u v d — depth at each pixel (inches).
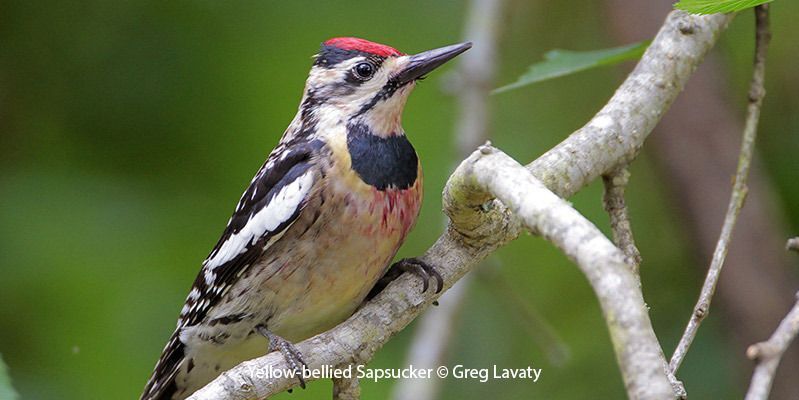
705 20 263.0
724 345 392.8
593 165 242.1
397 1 447.2
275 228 269.9
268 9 439.8
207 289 286.0
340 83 286.8
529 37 456.8
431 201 425.7
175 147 428.5
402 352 402.3
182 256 405.7
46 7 430.3
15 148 424.8
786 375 392.2
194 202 418.6
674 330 398.9
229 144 429.1
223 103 432.1
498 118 444.5
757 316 387.5
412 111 446.0
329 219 267.9
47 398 382.6
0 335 391.5
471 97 377.7
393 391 392.8
